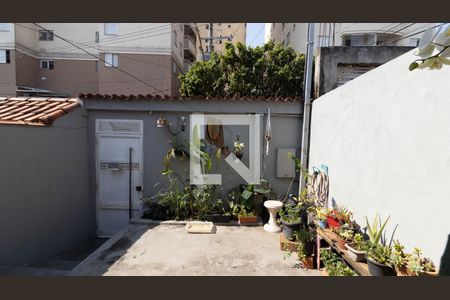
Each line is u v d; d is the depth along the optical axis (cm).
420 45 133
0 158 338
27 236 387
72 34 2061
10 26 1828
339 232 323
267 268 361
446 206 200
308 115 544
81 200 541
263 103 555
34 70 2030
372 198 305
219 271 353
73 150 512
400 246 238
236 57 1012
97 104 552
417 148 232
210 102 554
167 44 1762
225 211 562
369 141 312
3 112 468
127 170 570
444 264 201
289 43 1536
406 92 246
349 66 605
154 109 552
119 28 1748
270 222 504
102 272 346
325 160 455
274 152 573
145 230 492
